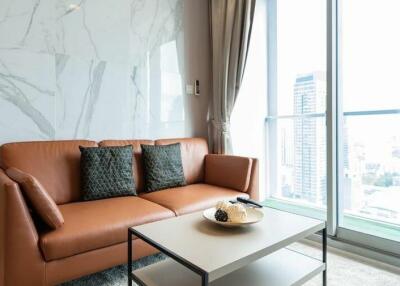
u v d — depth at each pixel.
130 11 2.60
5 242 1.33
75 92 2.30
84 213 1.72
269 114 3.49
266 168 3.53
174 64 2.93
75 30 2.29
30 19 2.08
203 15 3.17
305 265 1.51
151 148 2.43
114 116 2.53
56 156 2.03
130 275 1.41
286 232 1.36
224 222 1.38
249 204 1.79
